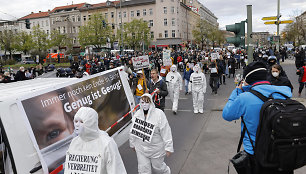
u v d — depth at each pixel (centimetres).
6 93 358
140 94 782
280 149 221
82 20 7544
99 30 5434
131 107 516
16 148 292
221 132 694
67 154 252
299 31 5916
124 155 579
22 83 466
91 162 241
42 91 346
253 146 251
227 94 1275
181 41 6812
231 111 262
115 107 473
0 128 304
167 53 1572
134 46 6000
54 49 7719
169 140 367
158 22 6706
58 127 351
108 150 237
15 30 7950
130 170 501
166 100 1221
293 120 217
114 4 7156
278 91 249
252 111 251
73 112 381
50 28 8038
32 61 5275
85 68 1964
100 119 434
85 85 420
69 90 388
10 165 299
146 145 375
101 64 1914
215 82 1271
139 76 801
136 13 6912
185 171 479
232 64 1950
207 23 7019
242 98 256
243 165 261
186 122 822
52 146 335
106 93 459
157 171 391
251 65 269
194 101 933
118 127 470
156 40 6781
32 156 307
